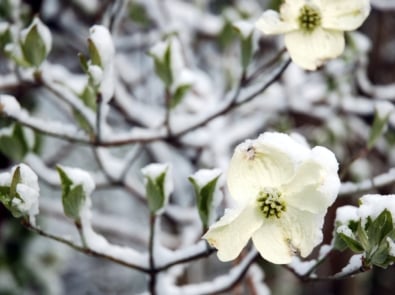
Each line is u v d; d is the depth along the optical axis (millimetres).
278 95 1229
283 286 1779
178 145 1131
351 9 714
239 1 1202
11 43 821
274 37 1219
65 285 2508
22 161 879
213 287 749
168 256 724
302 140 701
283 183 616
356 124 1309
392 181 773
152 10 1193
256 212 616
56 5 1243
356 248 639
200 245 722
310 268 695
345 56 1087
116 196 2215
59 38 1381
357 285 1844
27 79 817
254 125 1222
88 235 711
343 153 1282
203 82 1166
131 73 1380
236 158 615
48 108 1466
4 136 870
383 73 1752
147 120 1127
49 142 1363
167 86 834
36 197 677
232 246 606
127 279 2586
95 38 730
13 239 1423
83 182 700
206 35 1298
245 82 813
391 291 2082
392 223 622
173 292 747
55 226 1715
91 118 811
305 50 715
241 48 803
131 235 1229
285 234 616
